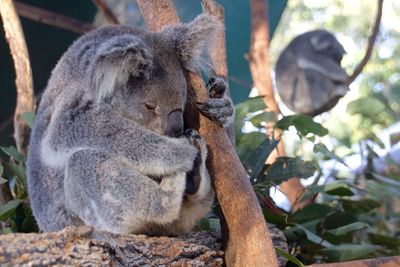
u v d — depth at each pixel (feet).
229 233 12.35
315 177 19.56
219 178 12.22
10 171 17.84
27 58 19.01
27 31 24.88
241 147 17.01
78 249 10.13
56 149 13.01
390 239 17.76
